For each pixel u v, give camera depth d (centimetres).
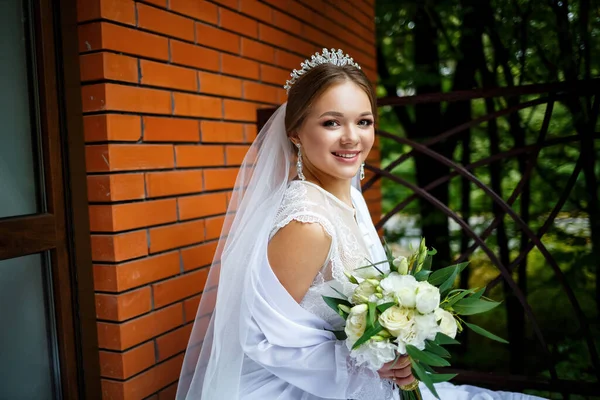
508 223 428
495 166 433
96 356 173
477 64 416
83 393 170
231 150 226
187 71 200
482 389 220
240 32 233
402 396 157
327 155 160
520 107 236
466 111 441
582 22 354
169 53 192
